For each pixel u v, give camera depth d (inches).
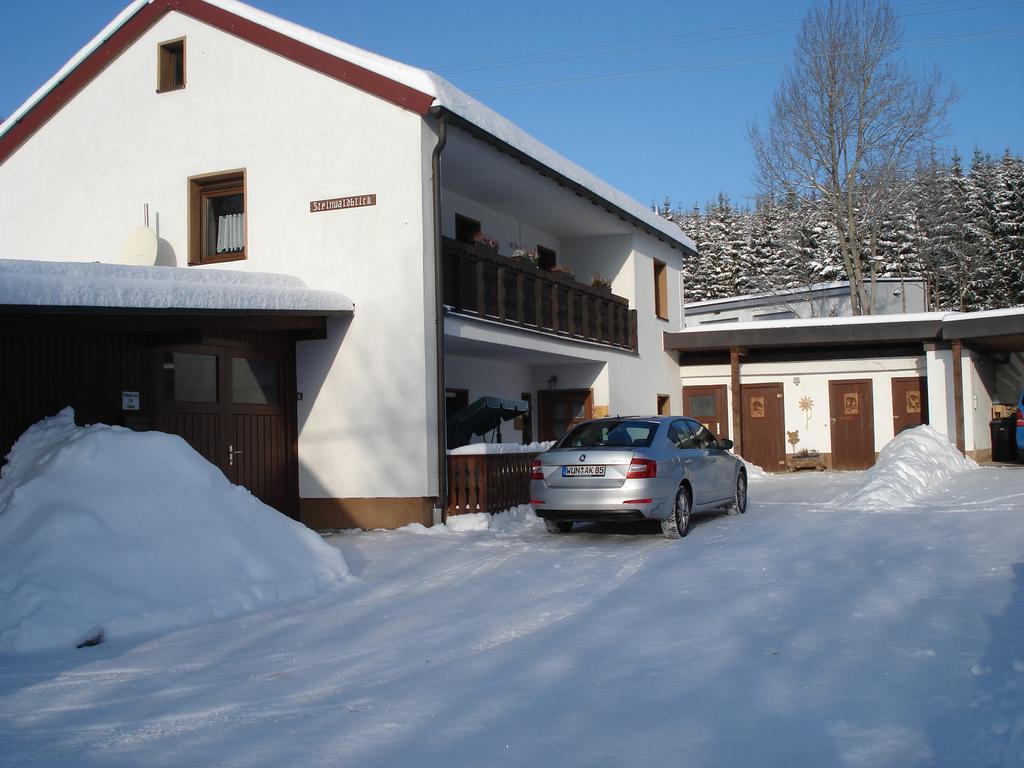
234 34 578.9
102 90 618.5
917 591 314.7
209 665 260.8
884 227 1792.6
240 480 514.6
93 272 410.9
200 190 594.9
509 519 552.7
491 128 575.2
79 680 246.5
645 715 206.1
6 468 376.8
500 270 629.0
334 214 549.0
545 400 820.0
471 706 215.9
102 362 437.7
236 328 468.4
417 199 530.9
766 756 179.6
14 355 398.6
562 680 234.8
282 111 565.0
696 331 919.0
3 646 273.6
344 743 192.5
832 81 1300.4
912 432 737.6
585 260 873.5
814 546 414.9
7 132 645.3
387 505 531.8
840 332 859.4
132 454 362.3
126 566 317.4
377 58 542.9
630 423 484.1
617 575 372.5
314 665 257.4
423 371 526.3
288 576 359.9
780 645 259.0
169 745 193.3
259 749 189.8
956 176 2091.5
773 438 943.0
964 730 186.1
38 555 307.4
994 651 239.1
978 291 1951.3
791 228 1752.0
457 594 347.9
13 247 641.0
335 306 527.5
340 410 543.8
